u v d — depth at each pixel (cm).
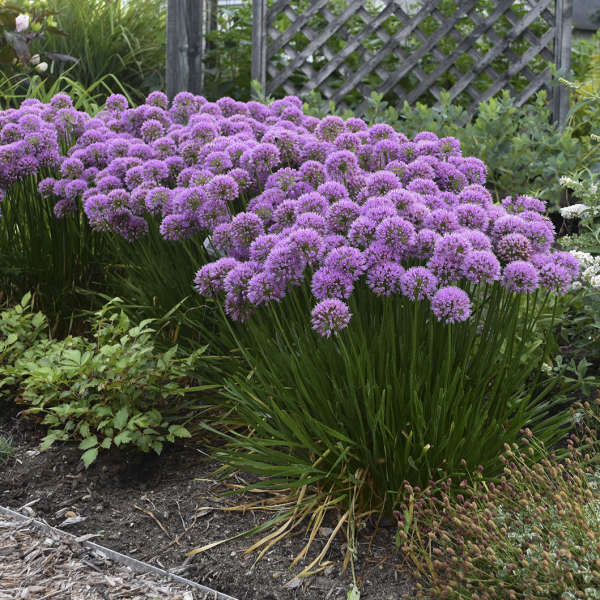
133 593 207
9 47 602
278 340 253
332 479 240
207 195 279
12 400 320
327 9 631
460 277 231
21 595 205
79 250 354
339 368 240
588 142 503
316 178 288
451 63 607
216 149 316
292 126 353
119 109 410
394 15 668
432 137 332
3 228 365
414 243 227
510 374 243
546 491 211
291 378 248
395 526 230
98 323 302
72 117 376
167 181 333
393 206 240
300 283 244
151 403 296
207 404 299
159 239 320
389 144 306
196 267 299
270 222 284
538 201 277
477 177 303
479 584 197
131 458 278
